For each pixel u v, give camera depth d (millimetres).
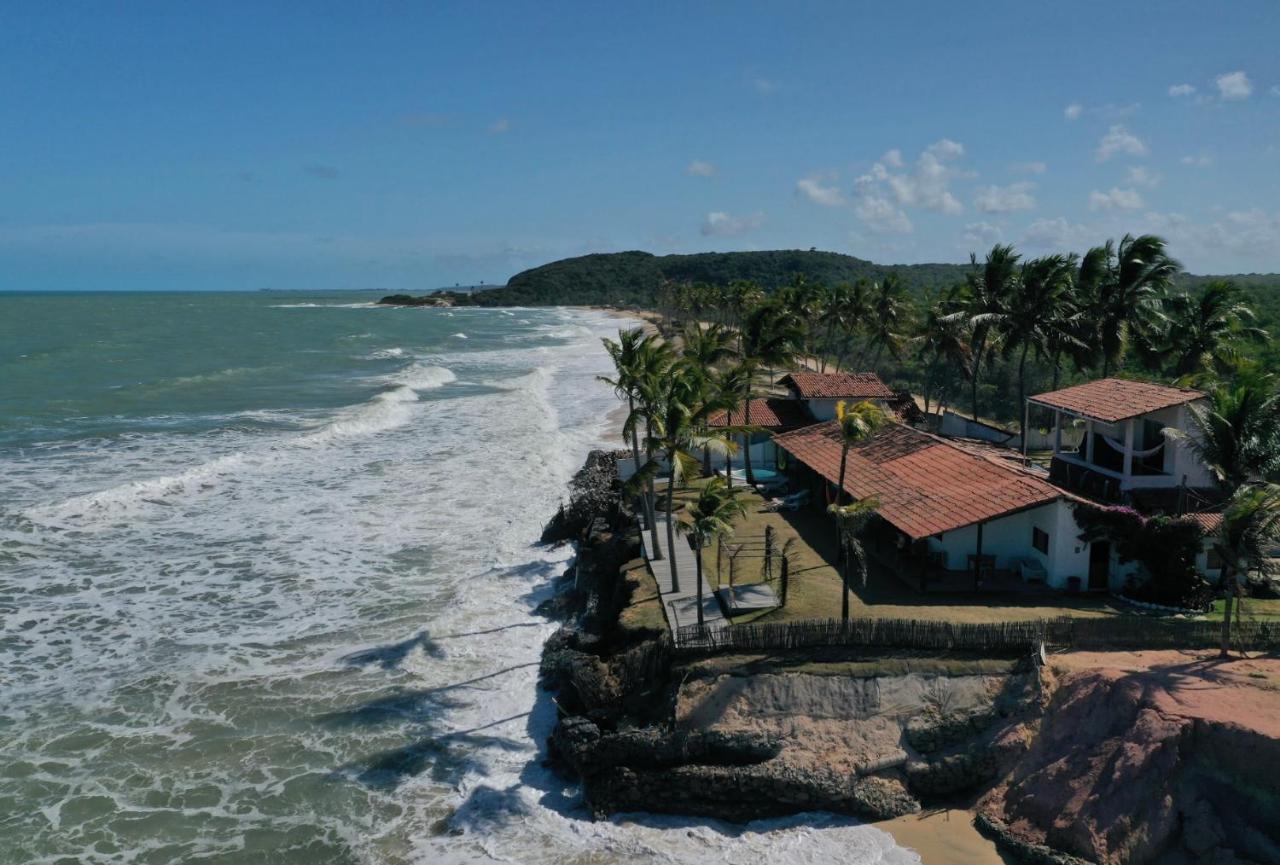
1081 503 26109
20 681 23656
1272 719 17359
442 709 23297
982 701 20562
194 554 32969
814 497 37438
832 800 19469
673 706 21156
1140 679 19375
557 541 35469
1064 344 44688
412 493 41438
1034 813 18422
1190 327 49031
